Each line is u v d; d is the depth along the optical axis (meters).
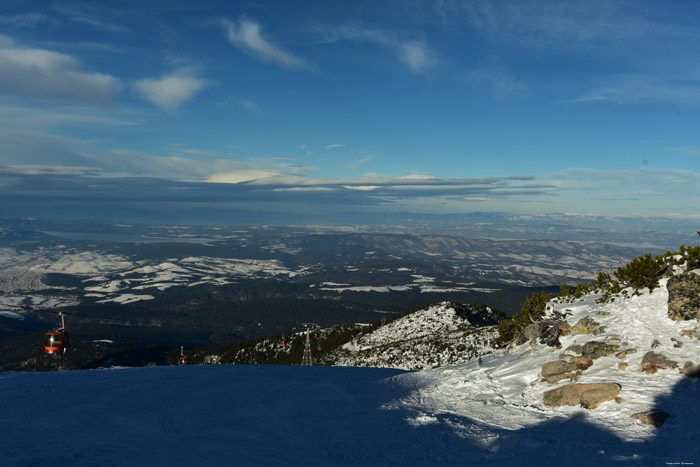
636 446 9.02
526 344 18.25
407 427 11.22
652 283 16.39
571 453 8.84
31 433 10.70
